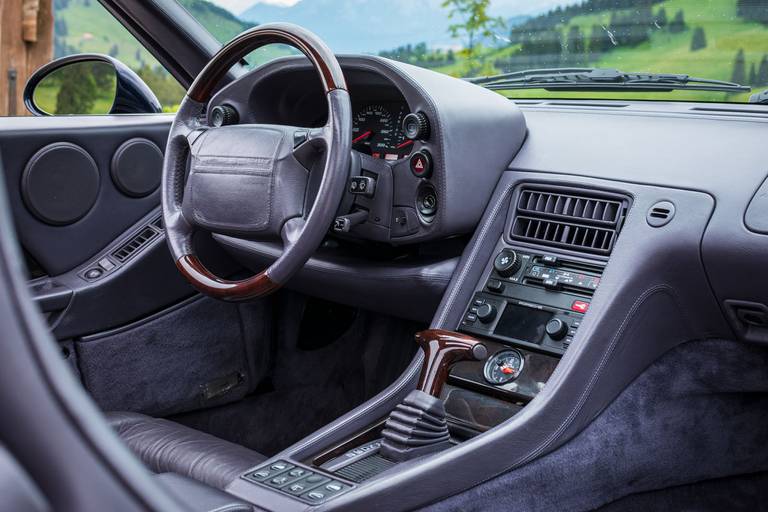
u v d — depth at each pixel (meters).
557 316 1.54
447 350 1.41
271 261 2.00
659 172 1.58
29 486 0.30
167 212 1.68
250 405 2.23
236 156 1.56
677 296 1.56
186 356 2.09
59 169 1.95
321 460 1.39
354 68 1.68
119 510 0.32
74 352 1.93
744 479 1.77
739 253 1.45
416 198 1.69
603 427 1.53
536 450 1.42
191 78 2.27
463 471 1.32
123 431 1.72
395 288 1.76
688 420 1.66
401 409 1.40
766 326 1.52
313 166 1.54
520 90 2.01
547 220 1.65
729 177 1.51
